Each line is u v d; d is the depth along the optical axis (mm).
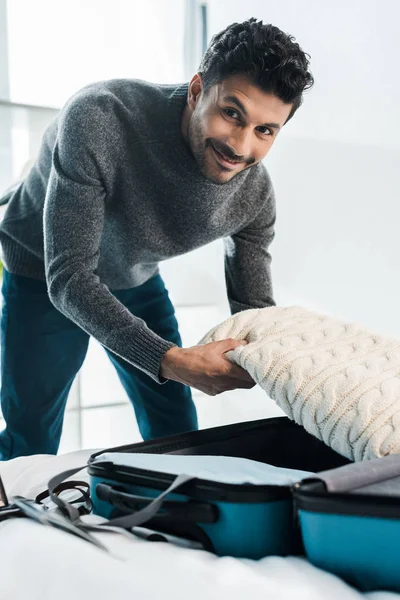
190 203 1288
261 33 1069
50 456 1080
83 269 1171
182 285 2854
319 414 863
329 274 2385
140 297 1612
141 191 1280
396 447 799
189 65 2816
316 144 2391
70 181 1188
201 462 810
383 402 833
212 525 697
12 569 676
